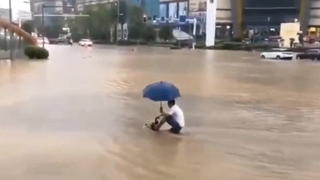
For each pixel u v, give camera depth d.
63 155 9.41
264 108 16.08
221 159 9.44
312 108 16.19
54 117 13.59
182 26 99.38
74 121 13.04
